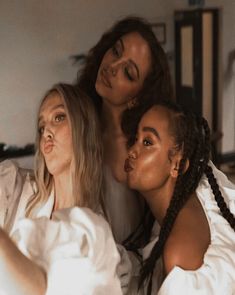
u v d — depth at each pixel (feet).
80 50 13.42
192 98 14.71
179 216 3.17
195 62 14.51
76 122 3.27
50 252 2.69
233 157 15.85
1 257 2.38
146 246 3.47
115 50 3.92
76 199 3.31
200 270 2.97
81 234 2.76
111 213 3.73
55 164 3.34
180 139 3.24
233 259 3.06
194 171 3.33
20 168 3.86
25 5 12.51
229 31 15.24
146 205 3.74
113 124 3.89
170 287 2.90
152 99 3.75
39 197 3.47
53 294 2.58
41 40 12.87
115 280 2.84
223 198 3.43
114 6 13.70
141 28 3.95
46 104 3.36
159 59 3.96
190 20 14.38
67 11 13.07
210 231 3.22
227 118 15.70
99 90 3.93
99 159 3.39
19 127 12.93
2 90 12.63
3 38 12.44
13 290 2.46
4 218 3.48
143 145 3.26
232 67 15.48
